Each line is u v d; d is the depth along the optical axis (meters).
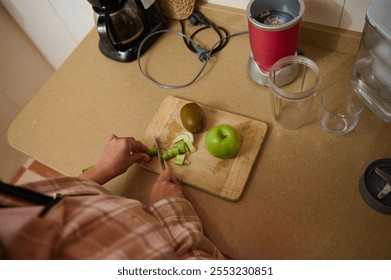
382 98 0.70
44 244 0.35
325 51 0.81
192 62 0.86
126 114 0.81
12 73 1.50
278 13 0.73
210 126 0.74
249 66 0.79
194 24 0.91
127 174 0.72
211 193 0.66
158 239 0.45
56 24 1.35
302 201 0.63
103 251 0.39
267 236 0.61
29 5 1.29
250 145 0.70
